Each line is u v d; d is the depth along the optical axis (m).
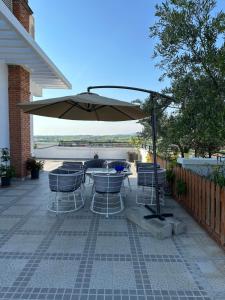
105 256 3.19
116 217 4.71
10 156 8.50
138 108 4.84
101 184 4.93
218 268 2.91
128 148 16.38
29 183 8.12
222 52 2.95
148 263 3.02
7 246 3.46
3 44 6.45
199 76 3.30
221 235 3.42
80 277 2.71
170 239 3.71
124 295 2.43
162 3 3.33
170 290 2.50
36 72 9.20
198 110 3.22
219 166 4.45
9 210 5.10
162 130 5.82
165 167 7.23
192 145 5.59
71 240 3.67
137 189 7.31
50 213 4.92
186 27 3.16
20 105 4.60
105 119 6.23
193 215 4.66
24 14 8.87
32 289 2.51
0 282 2.62
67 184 5.00
